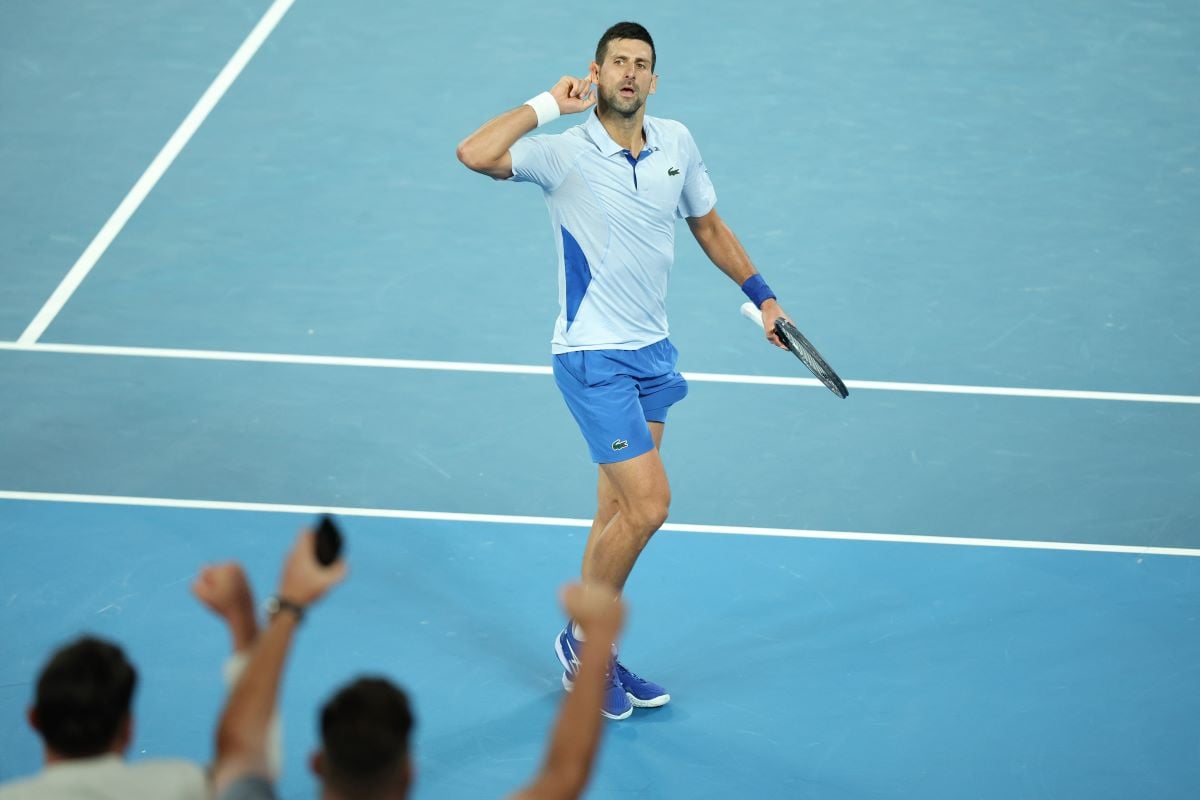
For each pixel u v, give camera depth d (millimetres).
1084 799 24000
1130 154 48438
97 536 30531
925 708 26234
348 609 28672
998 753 25078
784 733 25625
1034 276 41781
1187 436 34719
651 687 26281
